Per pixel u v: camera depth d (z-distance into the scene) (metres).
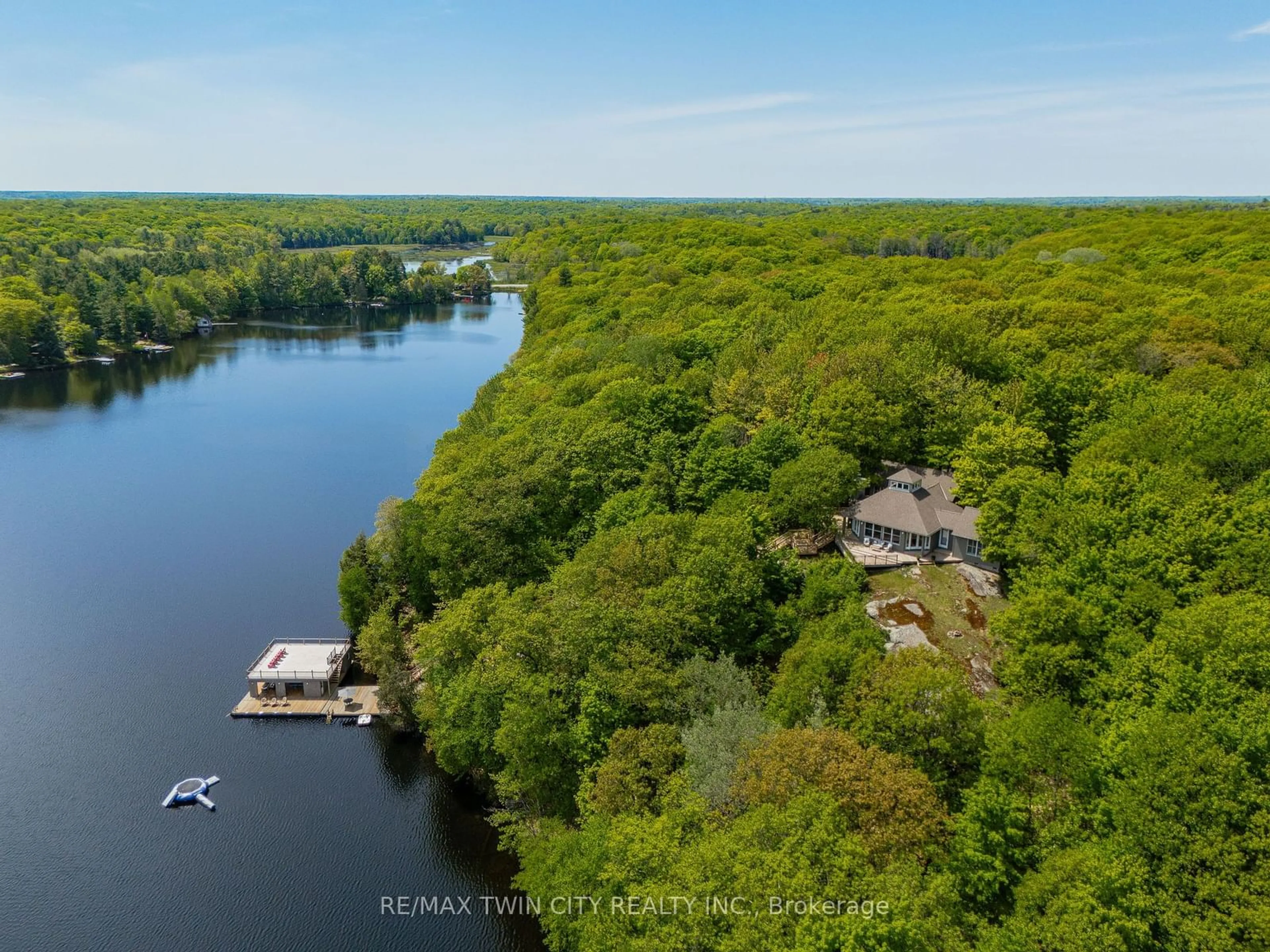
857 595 58.84
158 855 56.78
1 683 75.75
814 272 175.62
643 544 62.53
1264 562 49.28
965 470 70.06
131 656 80.31
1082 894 33.28
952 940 32.75
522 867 53.28
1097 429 72.38
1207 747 36.91
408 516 82.38
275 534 109.00
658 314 152.75
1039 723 42.84
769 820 36.25
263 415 165.62
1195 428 65.31
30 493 122.12
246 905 52.94
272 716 71.31
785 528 74.69
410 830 58.72
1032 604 50.28
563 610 55.75
